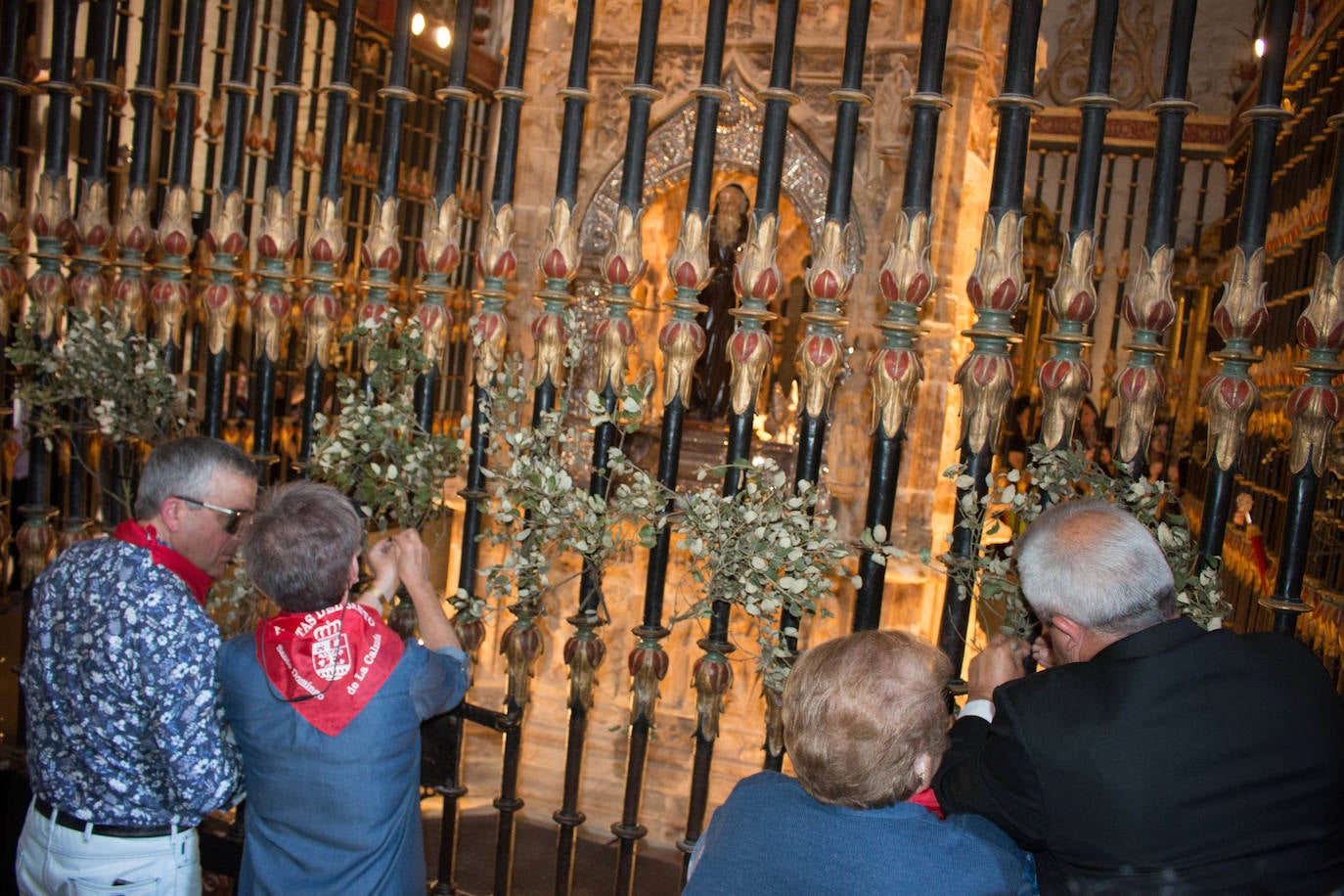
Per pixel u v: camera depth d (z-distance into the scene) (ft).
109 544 7.30
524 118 16.92
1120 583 5.82
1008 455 28.81
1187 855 5.34
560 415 8.28
